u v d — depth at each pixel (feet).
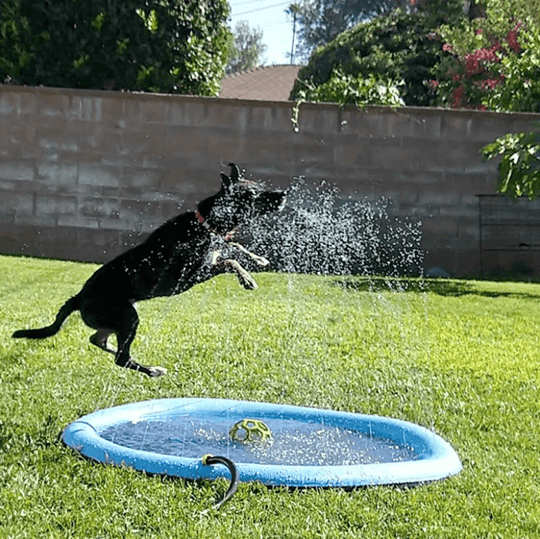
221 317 26.94
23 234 42.80
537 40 43.93
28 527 10.73
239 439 15.28
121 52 43.24
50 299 28.60
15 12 42.27
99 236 42.65
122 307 16.12
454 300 33.04
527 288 37.99
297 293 33.09
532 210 43.68
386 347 23.77
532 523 11.42
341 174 42.68
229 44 48.52
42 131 42.29
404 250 43.11
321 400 18.35
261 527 10.94
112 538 10.53
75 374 19.26
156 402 16.55
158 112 42.19
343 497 11.98
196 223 16.53
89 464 13.06
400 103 43.70
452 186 43.27
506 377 20.75
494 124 43.09
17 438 14.40
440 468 13.17
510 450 14.88
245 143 42.34
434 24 66.18
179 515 11.25
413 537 10.81
